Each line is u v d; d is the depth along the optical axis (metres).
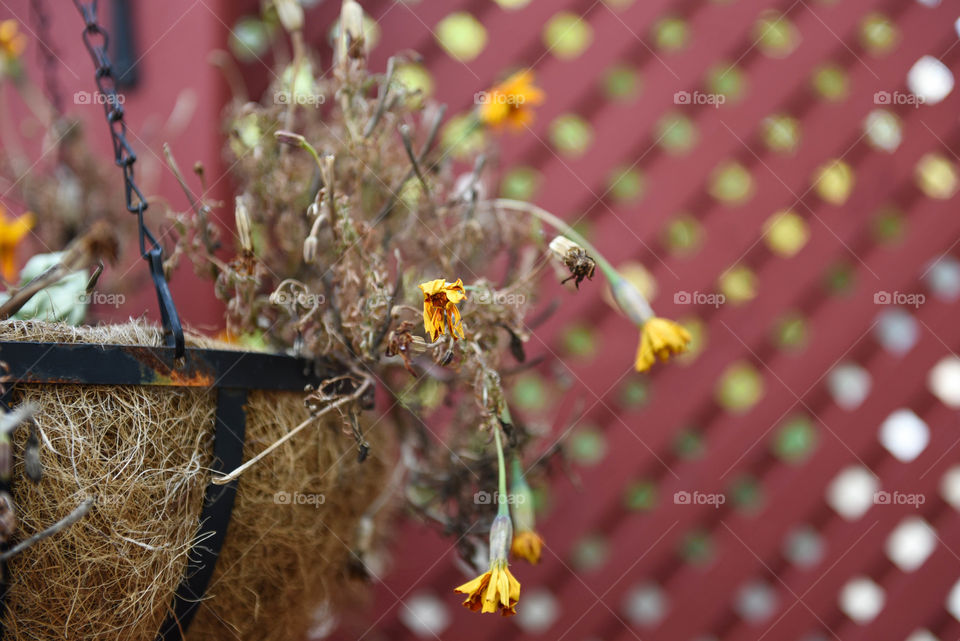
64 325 0.64
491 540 0.66
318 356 0.69
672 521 0.98
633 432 0.98
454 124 0.95
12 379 0.61
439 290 0.64
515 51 0.97
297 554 0.69
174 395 0.64
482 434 0.76
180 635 0.66
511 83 0.78
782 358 0.99
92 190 0.84
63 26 0.89
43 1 0.89
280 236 0.73
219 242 0.72
